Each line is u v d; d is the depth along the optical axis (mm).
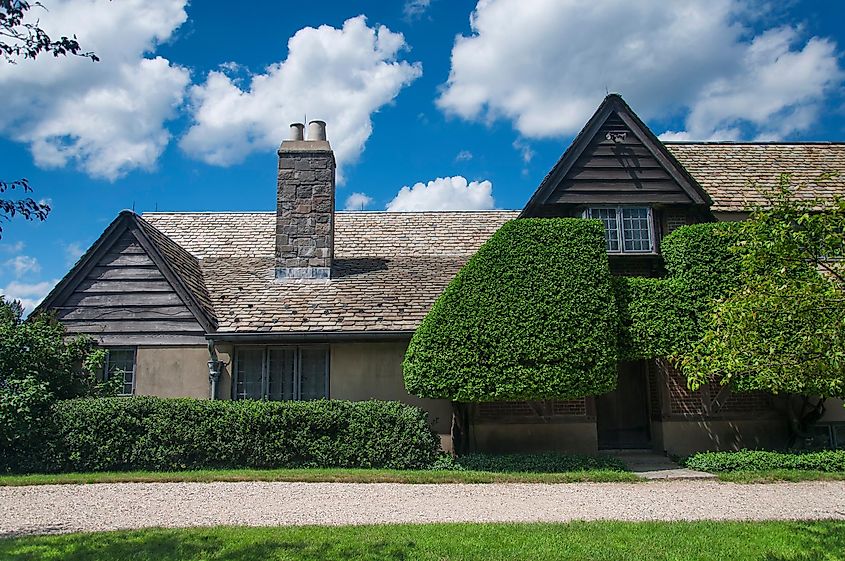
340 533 6957
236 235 18281
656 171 15062
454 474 10953
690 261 13266
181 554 6188
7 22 5047
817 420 13742
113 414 11727
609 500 9023
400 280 15375
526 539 6707
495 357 11969
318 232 15555
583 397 13078
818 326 6340
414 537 6793
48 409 11672
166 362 13367
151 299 13570
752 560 6102
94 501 8836
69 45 5312
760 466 11844
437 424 13422
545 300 12211
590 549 6375
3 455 11352
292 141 15961
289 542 6602
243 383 13523
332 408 12289
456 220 19547
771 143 18906
